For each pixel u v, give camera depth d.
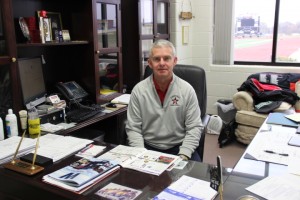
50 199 1.12
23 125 1.88
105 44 2.63
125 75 3.14
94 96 2.56
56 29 2.32
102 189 1.10
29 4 2.28
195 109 1.86
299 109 3.32
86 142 1.58
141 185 1.13
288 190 1.08
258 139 1.60
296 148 1.47
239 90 3.67
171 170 1.25
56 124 2.07
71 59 2.59
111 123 2.54
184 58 4.08
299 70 3.81
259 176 1.19
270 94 3.38
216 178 1.06
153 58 1.80
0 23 1.80
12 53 1.84
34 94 2.17
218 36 4.20
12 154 1.44
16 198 1.24
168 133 1.88
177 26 3.78
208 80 4.30
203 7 4.13
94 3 2.41
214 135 3.78
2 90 1.89
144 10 3.03
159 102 1.86
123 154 1.40
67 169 1.24
